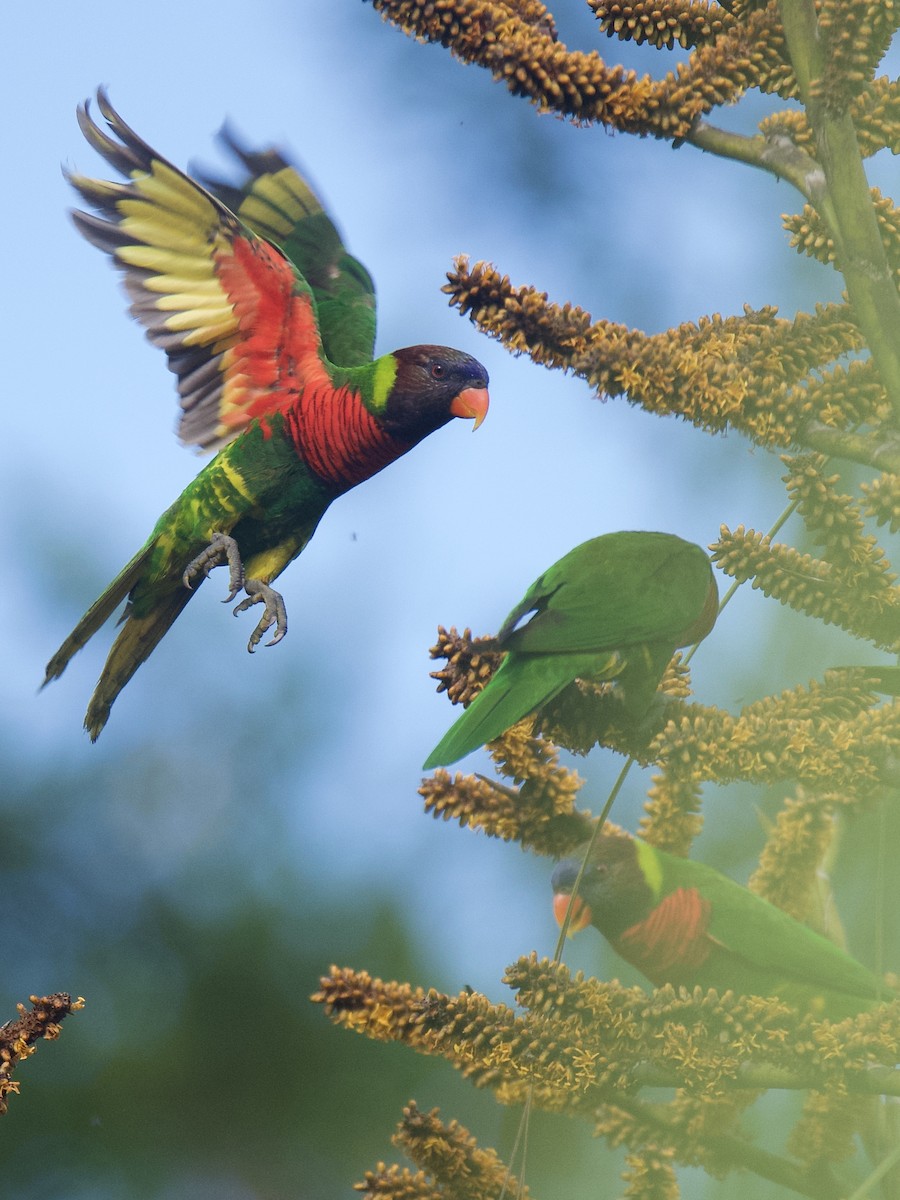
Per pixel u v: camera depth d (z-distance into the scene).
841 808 6.72
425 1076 13.16
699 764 6.26
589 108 6.46
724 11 6.51
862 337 6.34
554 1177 10.12
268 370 9.97
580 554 8.70
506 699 7.37
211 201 9.06
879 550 6.07
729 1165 6.64
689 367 6.21
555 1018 5.98
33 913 13.47
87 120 8.71
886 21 5.64
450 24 6.53
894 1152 5.50
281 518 10.49
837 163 5.84
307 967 13.47
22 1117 12.71
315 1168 12.87
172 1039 13.20
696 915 9.21
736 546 6.16
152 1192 12.74
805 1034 5.77
